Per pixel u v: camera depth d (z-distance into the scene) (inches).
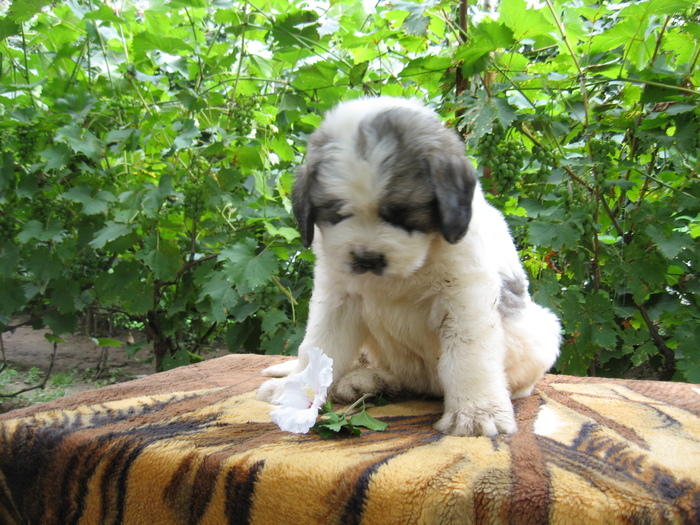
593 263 33.1
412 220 18.8
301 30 36.7
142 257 34.9
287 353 34.2
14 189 37.2
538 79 31.9
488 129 29.3
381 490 15.7
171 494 17.5
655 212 31.2
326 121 20.7
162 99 42.8
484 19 31.3
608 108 33.6
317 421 20.3
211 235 36.7
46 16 39.5
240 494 16.8
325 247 19.9
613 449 18.0
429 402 23.8
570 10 33.9
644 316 33.4
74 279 38.3
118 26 41.0
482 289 20.3
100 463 18.4
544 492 15.1
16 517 19.6
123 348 56.8
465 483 15.6
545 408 22.5
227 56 37.4
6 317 38.6
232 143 37.3
